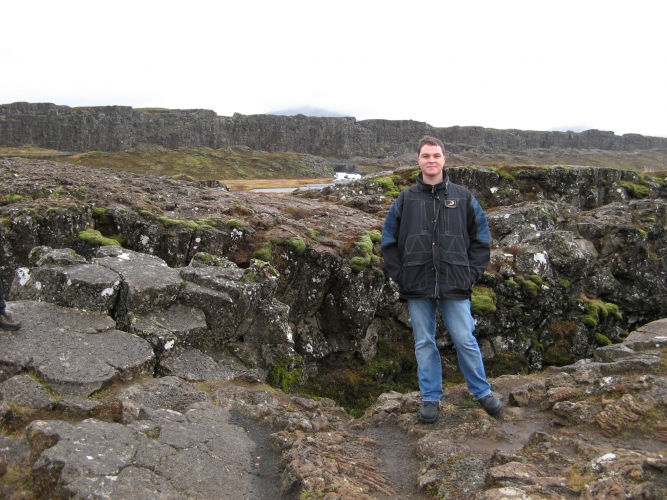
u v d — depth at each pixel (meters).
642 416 5.59
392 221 6.35
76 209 12.73
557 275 16.25
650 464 4.63
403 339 14.07
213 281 8.85
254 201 18.48
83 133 94.06
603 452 5.06
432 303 6.31
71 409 5.66
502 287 14.91
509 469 4.78
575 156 122.12
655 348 7.51
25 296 8.27
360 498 4.67
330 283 13.05
